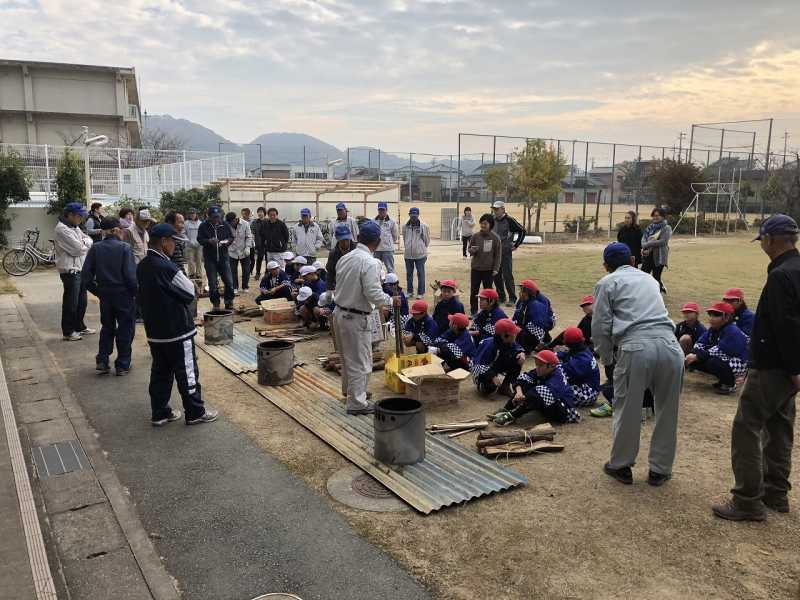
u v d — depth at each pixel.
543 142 28.42
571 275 16.34
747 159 35.78
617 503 4.32
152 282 5.46
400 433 4.80
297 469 4.86
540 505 4.29
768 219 3.96
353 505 4.27
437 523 4.04
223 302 12.00
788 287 3.76
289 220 23.92
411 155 32.44
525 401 5.80
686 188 32.50
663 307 4.57
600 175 35.19
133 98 44.16
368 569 3.52
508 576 3.46
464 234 19.50
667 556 3.67
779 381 3.89
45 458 4.96
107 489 4.43
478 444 5.20
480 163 31.75
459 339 7.25
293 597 3.25
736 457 4.07
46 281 14.33
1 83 37.75
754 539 3.87
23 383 6.88
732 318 7.03
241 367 7.61
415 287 14.27
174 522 4.04
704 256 22.12
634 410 4.50
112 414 6.06
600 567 3.55
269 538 3.84
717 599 3.26
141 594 3.27
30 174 19.78
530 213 29.30
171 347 5.58
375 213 25.62
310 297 9.56
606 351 4.67
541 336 7.86
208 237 10.81
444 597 3.27
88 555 3.63
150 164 26.81
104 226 7.22
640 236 12.15
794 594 3.30
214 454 5.13
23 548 3.58
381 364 7.66
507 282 11.79
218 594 3.29
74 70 38.72
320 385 6.95
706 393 6.84
